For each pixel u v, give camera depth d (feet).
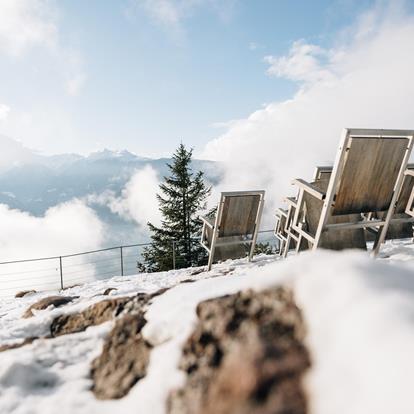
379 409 2.80
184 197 73.15
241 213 17.48
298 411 3.20
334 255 5.10
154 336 6.05
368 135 9.12
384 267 4.58
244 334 4.50
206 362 4.59
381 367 3.01
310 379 3.42
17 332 8.66
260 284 5.14
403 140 9.75
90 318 8.52
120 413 4.85
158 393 4.71
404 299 3.61
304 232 11.11
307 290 4.45
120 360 6.03
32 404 5.45
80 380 5.96
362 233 11.89
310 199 11.50
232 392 3.53
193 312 6.16
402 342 3.06
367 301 3.71
